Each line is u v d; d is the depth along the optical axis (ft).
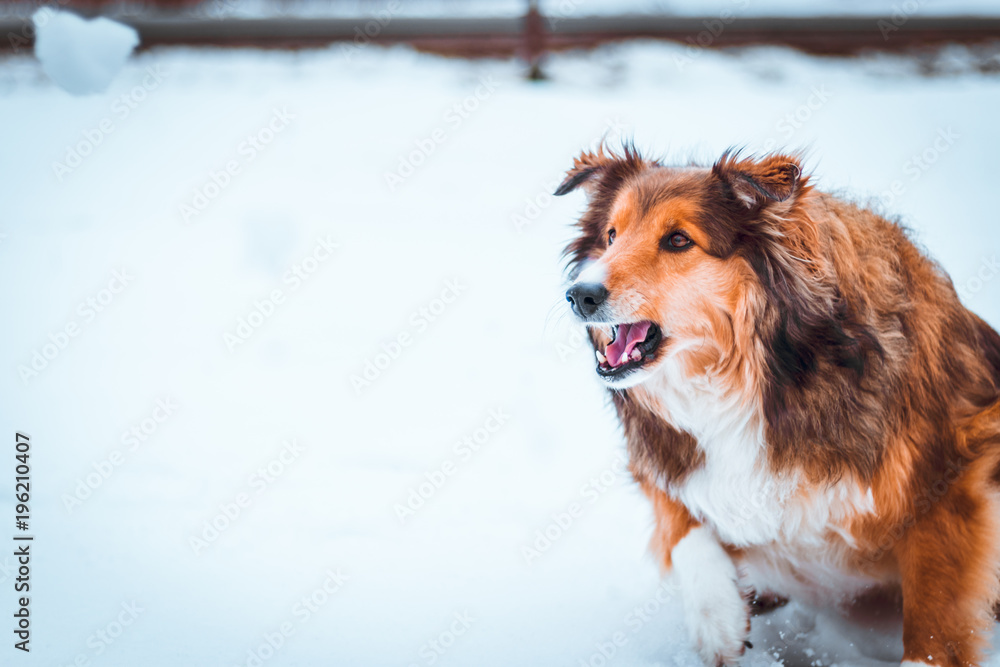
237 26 50.55
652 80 45.78
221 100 45.83
